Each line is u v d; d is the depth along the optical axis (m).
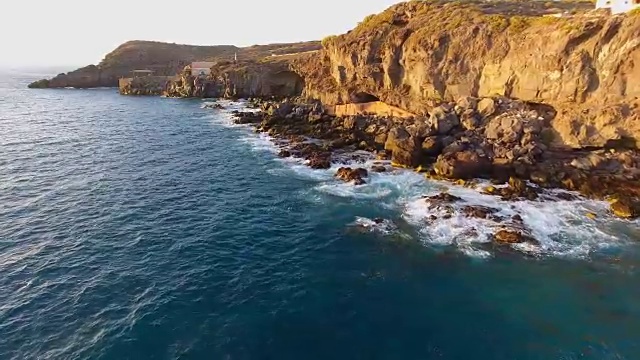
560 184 42.56
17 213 37.50
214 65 140.25
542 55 50.72
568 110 47.69
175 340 21.53
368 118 69.38
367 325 22.98
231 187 45.09
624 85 43.84
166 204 40.09
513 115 50.66
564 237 32.34
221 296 25.38
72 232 33.78
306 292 25.95
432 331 22.47
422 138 52.88
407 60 67.94
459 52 61.25
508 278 27.27
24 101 126.56
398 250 31.05
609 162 43.81
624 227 33.84
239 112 96.06
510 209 37.44
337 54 83.19
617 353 20.66
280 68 123.69
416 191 42.88
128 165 53.53
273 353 20.86
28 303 24.44
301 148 60.47
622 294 25.39
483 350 21.03
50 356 20.34
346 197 41.81
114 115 96.44
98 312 23.67
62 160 55.84
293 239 33.00
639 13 42.81
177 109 105.94
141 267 28.48
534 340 21.67
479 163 45.97
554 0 79.25
